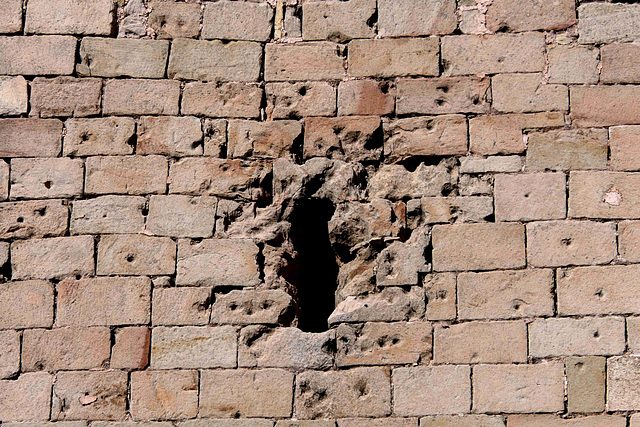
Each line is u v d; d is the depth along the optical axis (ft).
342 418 25.31
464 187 26.86
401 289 26.25
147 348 25.91
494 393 25.26
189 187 27.14
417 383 25.45
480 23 27.96
